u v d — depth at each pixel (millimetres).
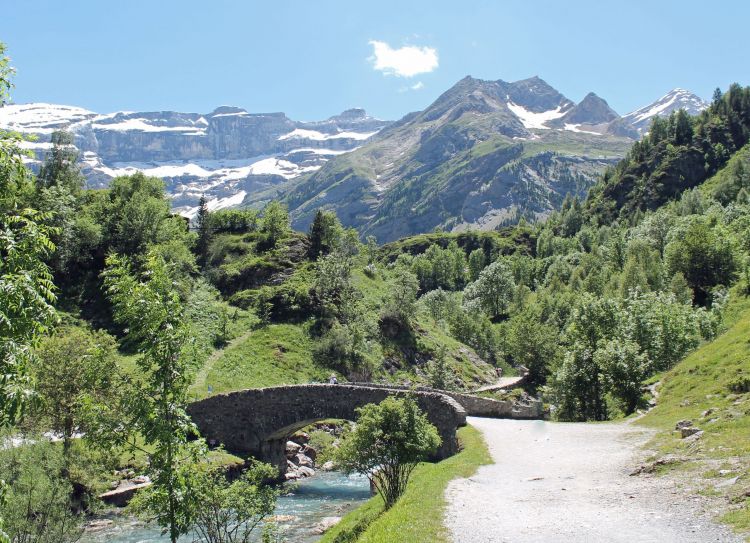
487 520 19000
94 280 96562
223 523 24266
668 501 18578
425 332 114062
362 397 52781
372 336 101188
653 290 114438
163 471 19828
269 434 55781
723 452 22719
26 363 14648
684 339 60875
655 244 155000
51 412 37281
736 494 17344
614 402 58688
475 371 108625
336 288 108688
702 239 101000
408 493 25516
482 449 36031
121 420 20078
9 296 14195
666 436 30547
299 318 99688
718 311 70250
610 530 16531
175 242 109500
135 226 105938
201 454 20672
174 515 20141
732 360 40031
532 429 43812
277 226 134000
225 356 83312
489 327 135000
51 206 94688
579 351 57312
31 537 25406
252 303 104125
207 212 138000
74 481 32219
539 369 97500
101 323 87062
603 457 29297
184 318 21031
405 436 27531
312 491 51688
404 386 60250
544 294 153750
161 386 19953
